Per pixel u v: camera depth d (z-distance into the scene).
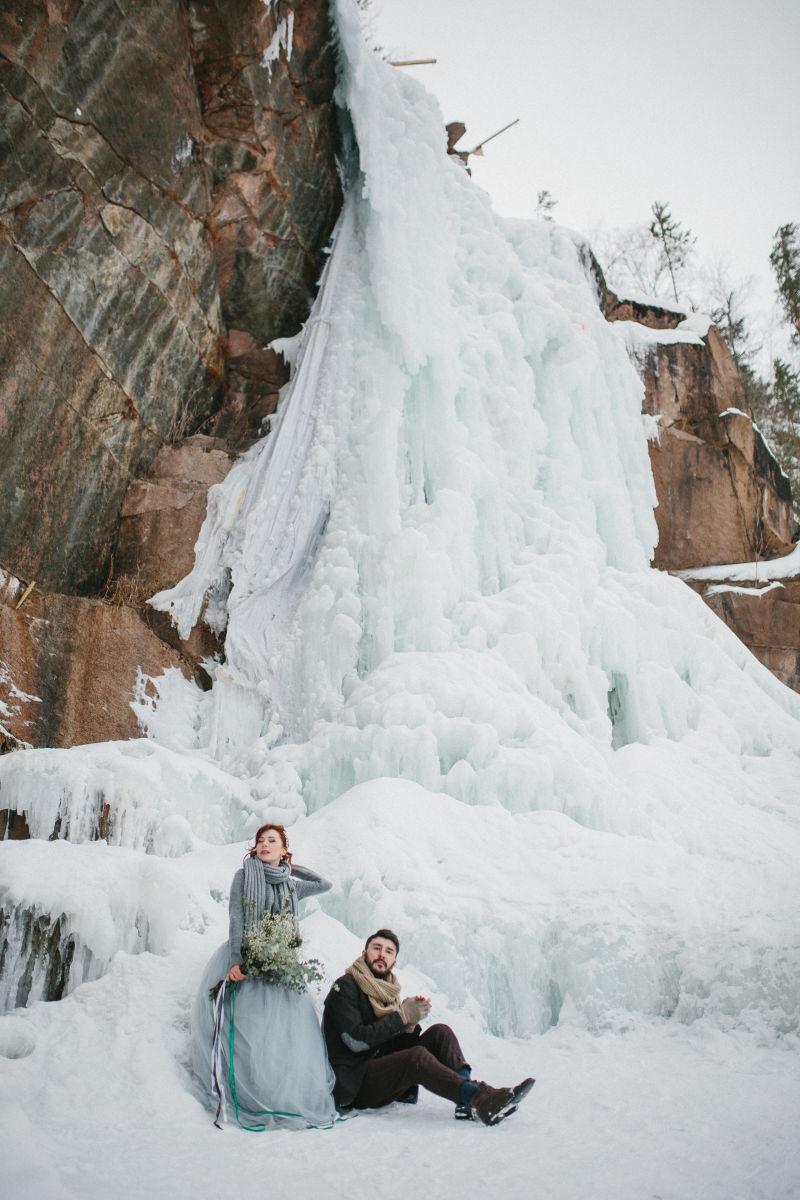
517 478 10.98
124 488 10.46
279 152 11.30
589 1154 3.46
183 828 6.74
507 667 8.75
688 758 9.23
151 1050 4.25
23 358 8.67
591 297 13.68
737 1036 5.21
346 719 8.18
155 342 10.60
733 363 16.75
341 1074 4.17
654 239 31.58
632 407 13.48
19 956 5.03
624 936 5.77
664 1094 4.29
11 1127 3.13
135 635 9.14
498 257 12.41
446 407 10.58
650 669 9.88
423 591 9.14
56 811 6.54
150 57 9.39
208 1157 3.40
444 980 5.61
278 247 11.98
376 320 11.11
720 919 5.94
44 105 8.37
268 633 9.54
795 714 11.09
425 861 6.34
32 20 8.00
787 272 26.75
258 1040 4.02
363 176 12.18
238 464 11.12
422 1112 4.13
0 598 8.55
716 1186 3.11
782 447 23.77
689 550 15.20
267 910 4.37
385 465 9.90
